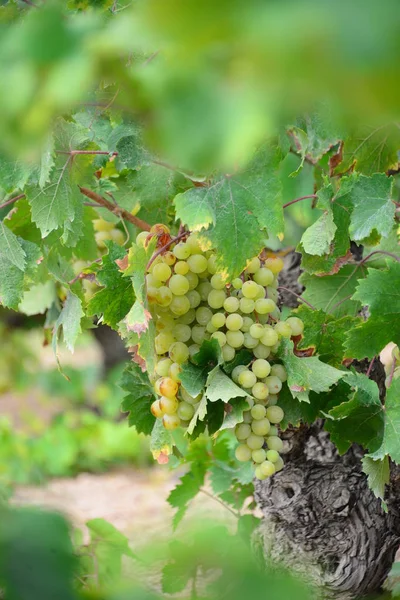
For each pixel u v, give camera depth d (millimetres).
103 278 1228
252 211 1181
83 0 1218
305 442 1409
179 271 1201
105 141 1300
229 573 874
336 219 1279
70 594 672
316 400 1288
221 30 389
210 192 1174
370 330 1256
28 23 509
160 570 1304
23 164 1178
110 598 775
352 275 1407
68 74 484
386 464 1289
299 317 1302
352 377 1262
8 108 498
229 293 1230
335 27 367
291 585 789
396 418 1254
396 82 376
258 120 420
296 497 1404
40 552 670
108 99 1015
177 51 445
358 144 1358
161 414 1225
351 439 1291
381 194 1249
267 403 1238
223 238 1180
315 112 1197
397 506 1417
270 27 374
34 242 1379
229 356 1214
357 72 375
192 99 448
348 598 1409
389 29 363
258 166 1178
